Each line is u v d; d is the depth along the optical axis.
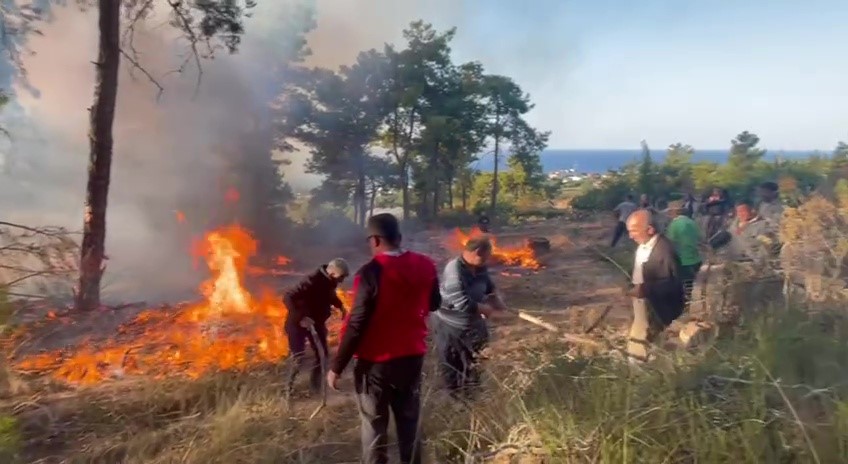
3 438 3.43
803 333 4.58
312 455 4.61
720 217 12.66
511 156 36.03
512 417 4.08
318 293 6.30
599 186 34.47
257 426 5.03
